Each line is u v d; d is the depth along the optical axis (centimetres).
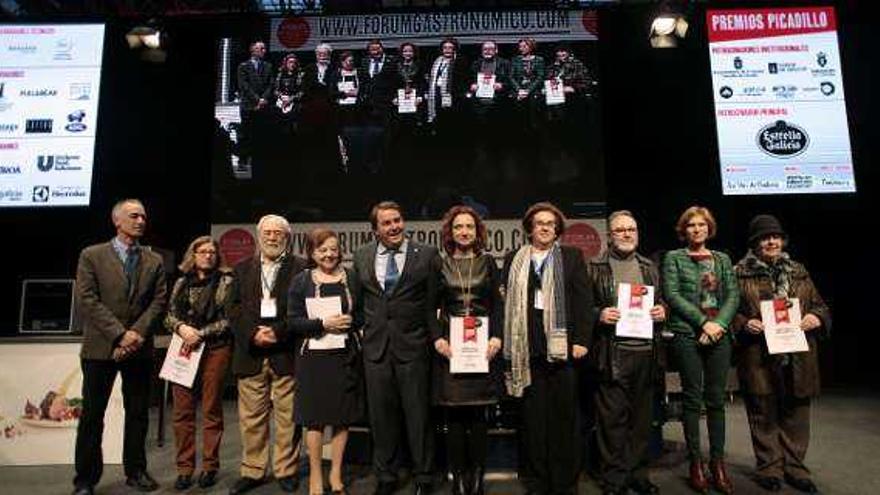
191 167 668
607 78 654
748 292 338
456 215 326
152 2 688
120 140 662
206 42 660
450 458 321
